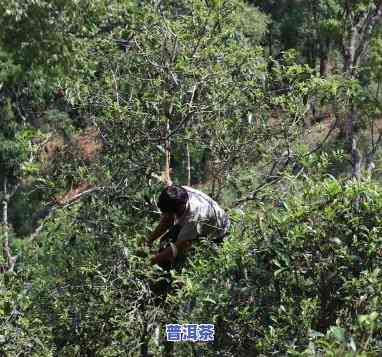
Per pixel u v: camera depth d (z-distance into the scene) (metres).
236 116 7.56
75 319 5.92
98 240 6.43
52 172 7.17
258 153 7.60
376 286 4.48
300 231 4.80
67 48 16.00
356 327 4.09
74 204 6.79
